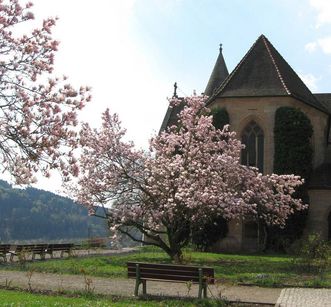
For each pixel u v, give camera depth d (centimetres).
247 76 3734
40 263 2266
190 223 2570
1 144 1171
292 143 3481
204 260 2600
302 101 3631
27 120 1202
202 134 2620
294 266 2203
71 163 1228
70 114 1245
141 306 1160
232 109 3631
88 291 1367
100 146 2545
